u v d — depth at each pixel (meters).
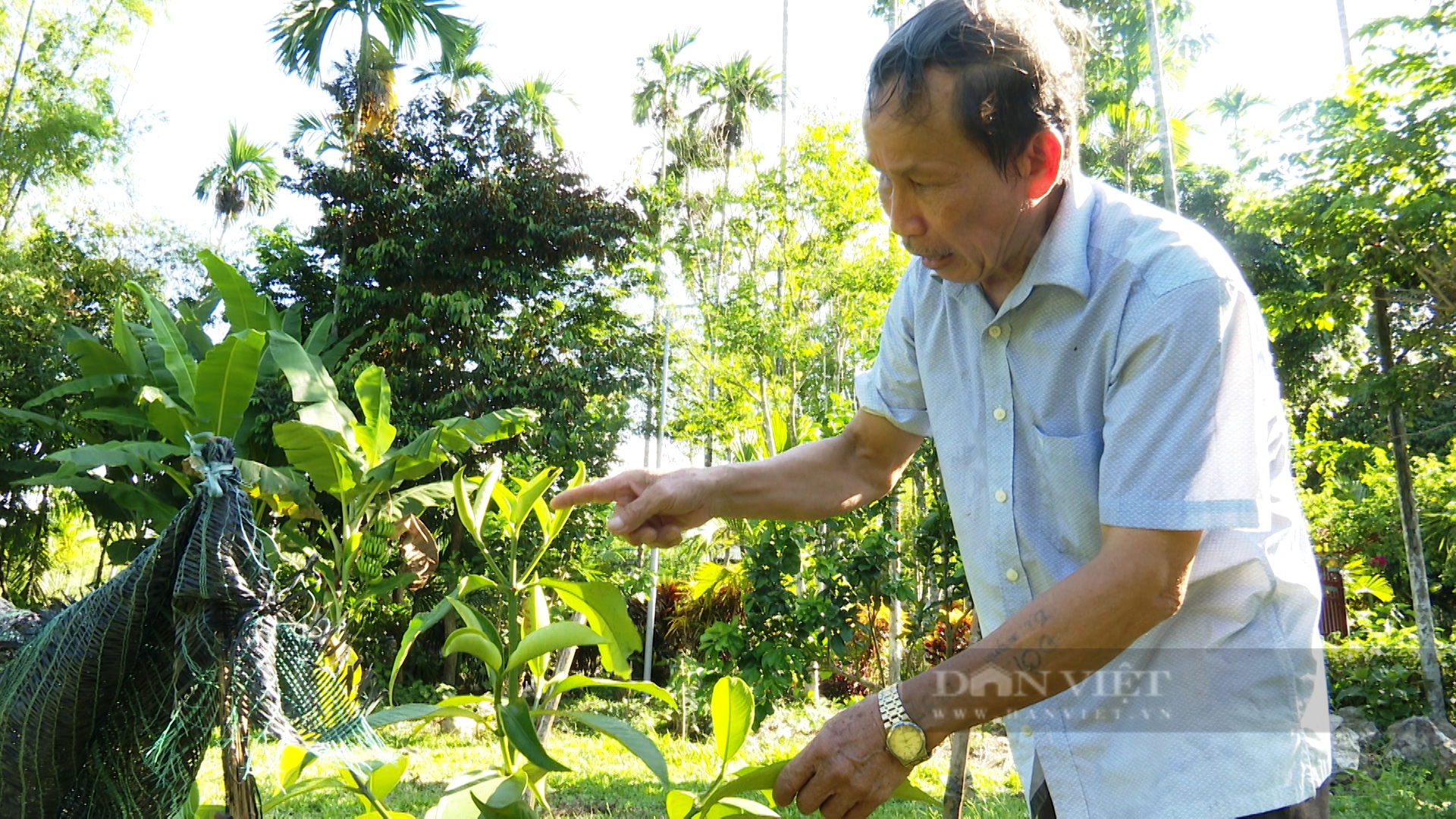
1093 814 1.31
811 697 9.53
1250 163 8.24
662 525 1.64
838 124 11.45
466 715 1.80
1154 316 1.19
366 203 13.09
